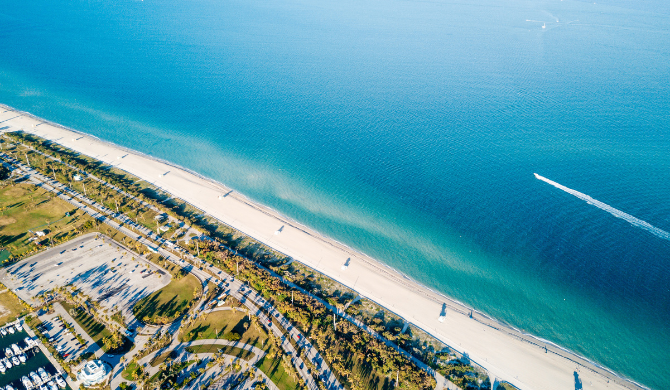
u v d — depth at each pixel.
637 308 144.12
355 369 118.06
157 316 128.50
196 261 154.00
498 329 138.00
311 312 134.88
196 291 139.00
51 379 108.75
